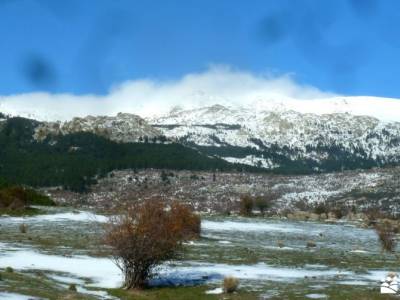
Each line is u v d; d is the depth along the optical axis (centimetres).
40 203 9725
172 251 2939
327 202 17638
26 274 2852
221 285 2911
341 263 4034
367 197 17800
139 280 2838
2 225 5859
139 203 3016
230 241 5397
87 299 2320
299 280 3150
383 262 4200
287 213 11838
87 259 3572
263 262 3878
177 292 2761
